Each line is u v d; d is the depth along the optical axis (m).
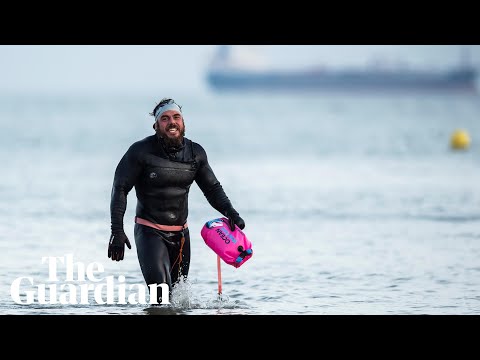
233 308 15.36
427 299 16.08
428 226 24.55
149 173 14.81
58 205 28.66
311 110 145.62
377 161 46.62
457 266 19.11
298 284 17.41
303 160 47.50
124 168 14.84
